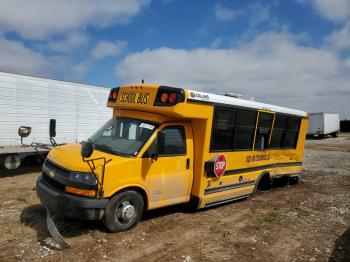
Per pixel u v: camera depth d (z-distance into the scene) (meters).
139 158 6.13
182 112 6.50
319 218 7.91
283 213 8.12
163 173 6.55
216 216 7.52
